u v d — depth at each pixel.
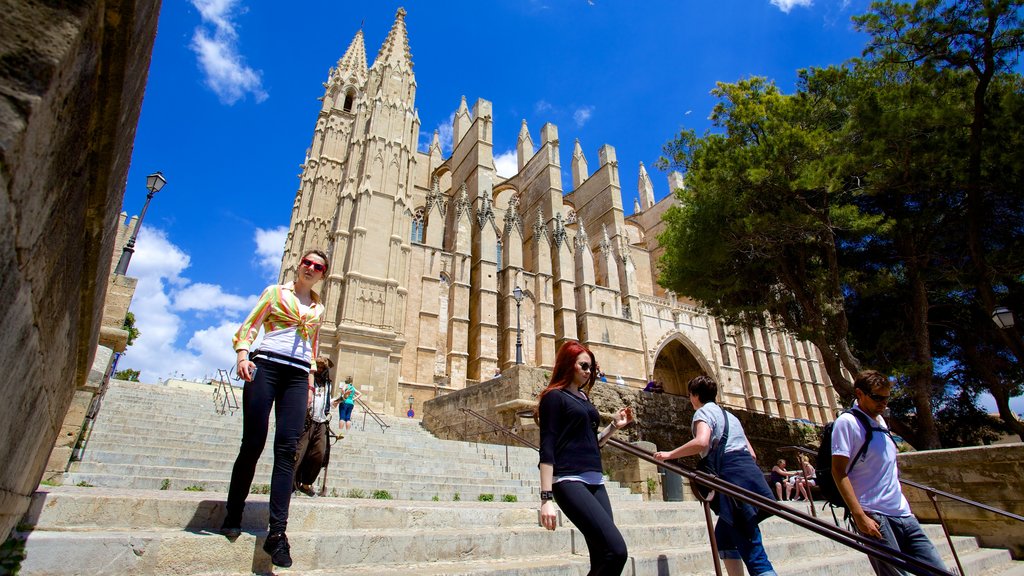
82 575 2.98
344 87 46.34
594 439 3.31
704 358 45.88
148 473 7.78
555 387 3.46
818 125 17.06
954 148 14.89
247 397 3.61
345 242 31.31
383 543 4.11
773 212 16.98
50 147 1.26
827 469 4.43
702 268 19.06
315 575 3.61
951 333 19.95
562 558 4.87
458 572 3.76
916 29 15.08
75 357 3.24
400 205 32.66
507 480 10.89
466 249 37.75
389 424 21.00
